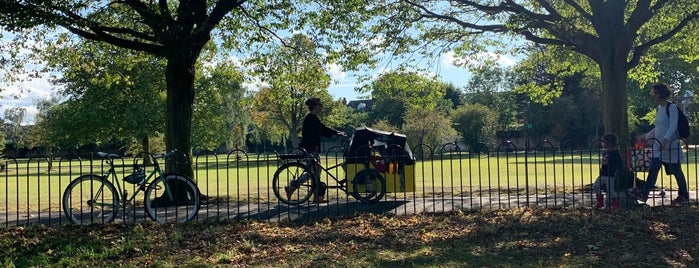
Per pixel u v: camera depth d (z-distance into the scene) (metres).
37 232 9.28
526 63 22.94
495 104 77.75
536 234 8.35
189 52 13.86
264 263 7.19
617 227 8.59
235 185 22.23
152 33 14.30
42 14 10.95
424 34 17.28
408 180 12.06
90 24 11.90
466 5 17.06
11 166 46.38
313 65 17.30
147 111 38.62
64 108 42.19
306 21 16.08
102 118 39.41
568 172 25.59
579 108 60.09
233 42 17.22
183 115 14.07
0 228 9.69
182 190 10.18
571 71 23.08
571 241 7.92
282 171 11.55
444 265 6.89
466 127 56.84
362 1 15.50
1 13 10.73
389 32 16.28
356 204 11.86
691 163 28.81
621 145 11.20
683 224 8.73
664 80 42.28
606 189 10.59
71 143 42.31
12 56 16.14
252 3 15.49
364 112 78.94
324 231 8.88
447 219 9.67
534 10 18.64
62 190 21.20
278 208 11.12
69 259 7.70
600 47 15.36
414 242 8.10
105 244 8.38
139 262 7.49
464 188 17.31
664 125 10.57
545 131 60.50
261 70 17.28
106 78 18.36
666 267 6.64
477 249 7.64
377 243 8.10
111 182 10.12
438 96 19.61
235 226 9.37
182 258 7.60
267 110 51.47
